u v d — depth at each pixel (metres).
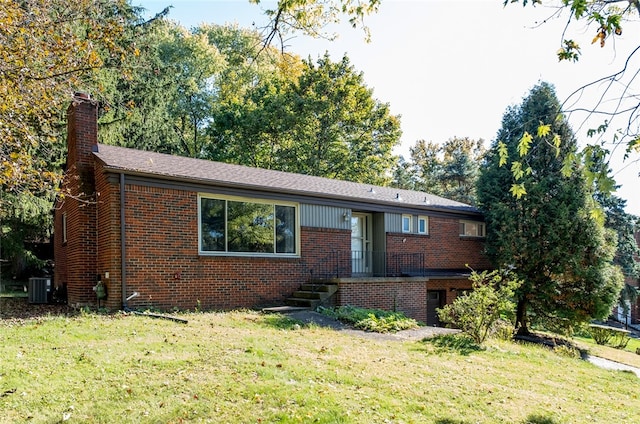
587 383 8.08
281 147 30.62
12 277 22.16
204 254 12.09
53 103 8.09
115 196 10.86
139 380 5.65
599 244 15.99
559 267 16.22
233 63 10.09
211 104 34.53
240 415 4.89
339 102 29.48
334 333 9.86
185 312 11.09
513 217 17.58
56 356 6.42
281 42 6.86
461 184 45.34
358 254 16.86
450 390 6.38
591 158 3.96
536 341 14.93
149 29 22.38
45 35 7.89
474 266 19.81
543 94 18.00
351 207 15.81
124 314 10.02
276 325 10.01
